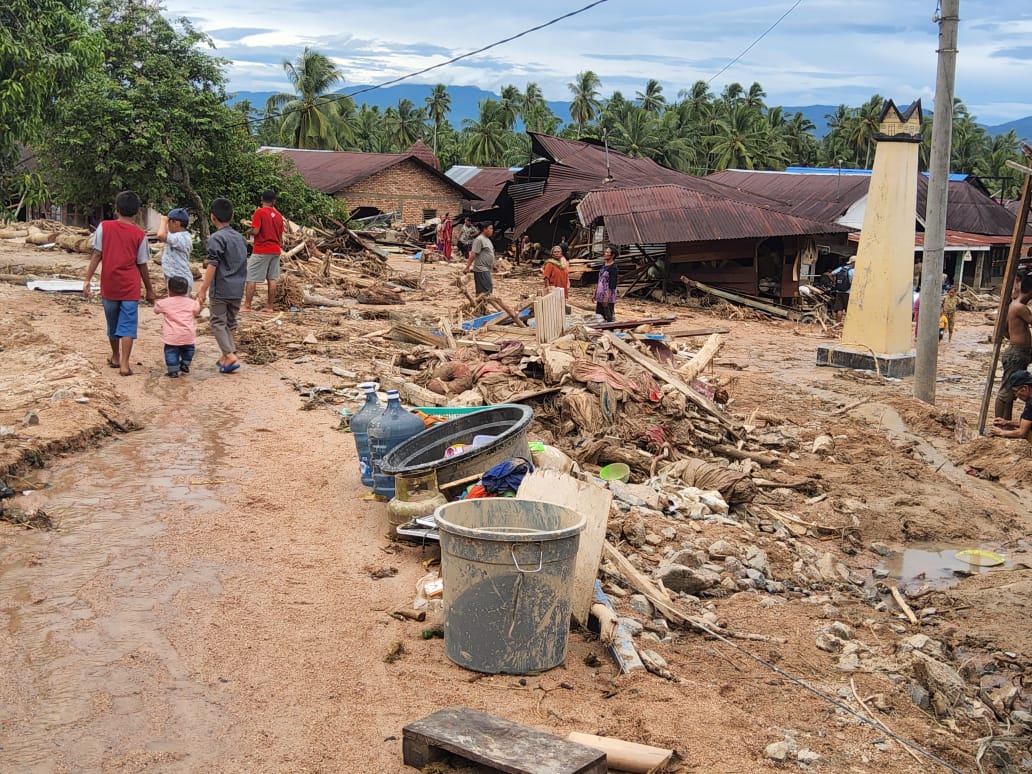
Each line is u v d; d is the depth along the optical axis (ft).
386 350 45.62
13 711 14.14
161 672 15.56
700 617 21.17
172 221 40.32
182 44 94.68
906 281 59.88
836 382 55.72
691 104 328.90
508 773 12.32
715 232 95.76
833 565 26.86
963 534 30.78
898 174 58.59
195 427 30.19
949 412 46.75
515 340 45.01
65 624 16.92
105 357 37.96
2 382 32.07
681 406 37.29
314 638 17.19
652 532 25.52
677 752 14.32
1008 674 21.13
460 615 16.33
